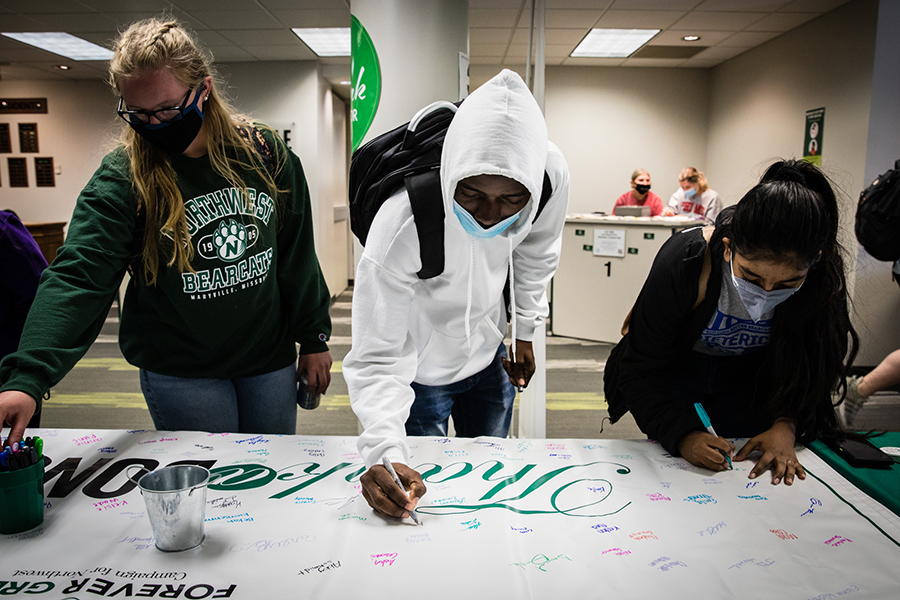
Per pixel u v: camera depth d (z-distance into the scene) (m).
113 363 4.29
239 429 1.39
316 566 0.80
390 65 1.81
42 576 0.77
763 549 0.84
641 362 1.22
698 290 1.11
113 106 6.98
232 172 1.17
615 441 1.21
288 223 1.33
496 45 6.04
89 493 0.98
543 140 0.91
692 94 7.24
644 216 5.05
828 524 0.90
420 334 1.21
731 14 5.02
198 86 1.07
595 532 0.88
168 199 1.11
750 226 0.92
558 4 4.75
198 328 1.21
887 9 4.28
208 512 0.93
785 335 1.11
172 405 1.26
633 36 5.76
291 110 6.43
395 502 0.88
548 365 4.30
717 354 1.28
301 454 1.13
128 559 0.81
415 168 0.97
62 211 7.26
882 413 3.18
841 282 1.06
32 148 7.15
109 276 1.08
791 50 5.48
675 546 0.85
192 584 0.76
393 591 0.75
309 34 5.34
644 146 7.31
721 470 1.07
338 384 3.84
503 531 0.88
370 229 1.00
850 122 4.66
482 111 0.85
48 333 0.96
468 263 1.07
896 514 0.93
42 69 6.48
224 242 1.18
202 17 4.82
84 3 4.49
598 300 4.98
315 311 1.42
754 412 1.24
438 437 1.21
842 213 1.04
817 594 0.75
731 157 6.72
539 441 1.20
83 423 3.12
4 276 1.55
